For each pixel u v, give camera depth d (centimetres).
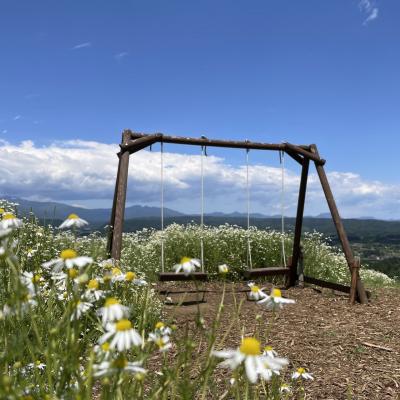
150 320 384
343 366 390
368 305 633
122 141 673
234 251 915
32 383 182
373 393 339
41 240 441
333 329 500
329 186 723
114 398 173
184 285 773
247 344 141
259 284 819
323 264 958
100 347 159
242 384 227
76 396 144
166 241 937
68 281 169
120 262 601
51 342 161
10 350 169
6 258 165
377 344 452
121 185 645
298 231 775
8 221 195
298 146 773
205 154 718
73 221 182
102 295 200
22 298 170
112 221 672
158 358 341
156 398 181
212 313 556
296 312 578
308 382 351
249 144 739
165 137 688
